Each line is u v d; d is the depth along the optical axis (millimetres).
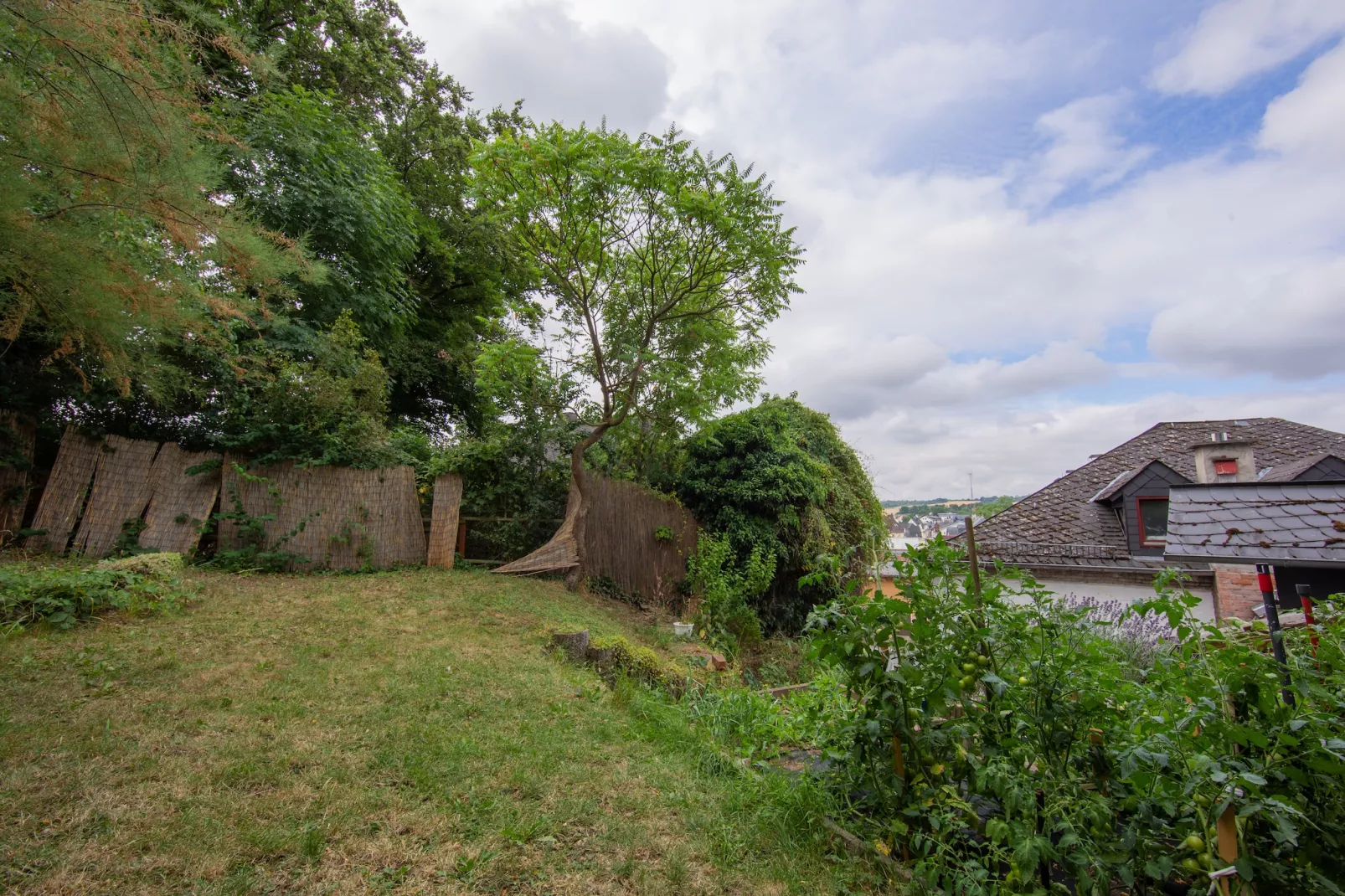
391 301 13578
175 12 5855
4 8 4027
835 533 15328
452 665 5836
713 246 11109
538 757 4117
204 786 3355
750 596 12906
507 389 11891
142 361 6930
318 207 11398
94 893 2480
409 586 9055
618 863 3070
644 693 6062
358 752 3930
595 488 12062
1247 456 10438
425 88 17547
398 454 10852
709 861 3168
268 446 9828
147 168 4969
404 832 3141
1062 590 10086
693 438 14422
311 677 5188
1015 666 3146
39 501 8492
